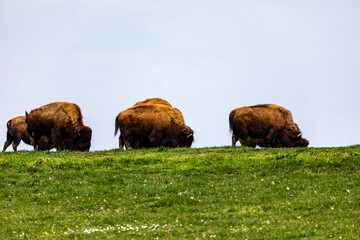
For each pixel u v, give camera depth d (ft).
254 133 422.41
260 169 275.59
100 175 278.05
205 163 297.12
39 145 415.85
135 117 409.28
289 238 166.91
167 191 243.40
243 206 211.82
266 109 424.87
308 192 224.94
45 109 407.44
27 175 283.18
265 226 181.06
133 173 284.41
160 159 313.53
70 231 193.26
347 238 164.04
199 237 173.68
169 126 410.31
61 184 263.08
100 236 183.01
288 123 427.33
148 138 412.36
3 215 217.77
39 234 190.90
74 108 411.75
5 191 253.44
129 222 201.05
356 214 189.57
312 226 177.88
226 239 169.99
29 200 239.09
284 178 255.09
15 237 188.96
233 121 422.82
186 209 212.43
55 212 220.84
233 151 337.72
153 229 187.01
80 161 311.47
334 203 204.54
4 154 345.92
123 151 360.89
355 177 244.83
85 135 411.13
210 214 203.51
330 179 245.24
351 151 304.50
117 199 235.81
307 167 273.54
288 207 204.23
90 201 234.58
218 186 246.06
